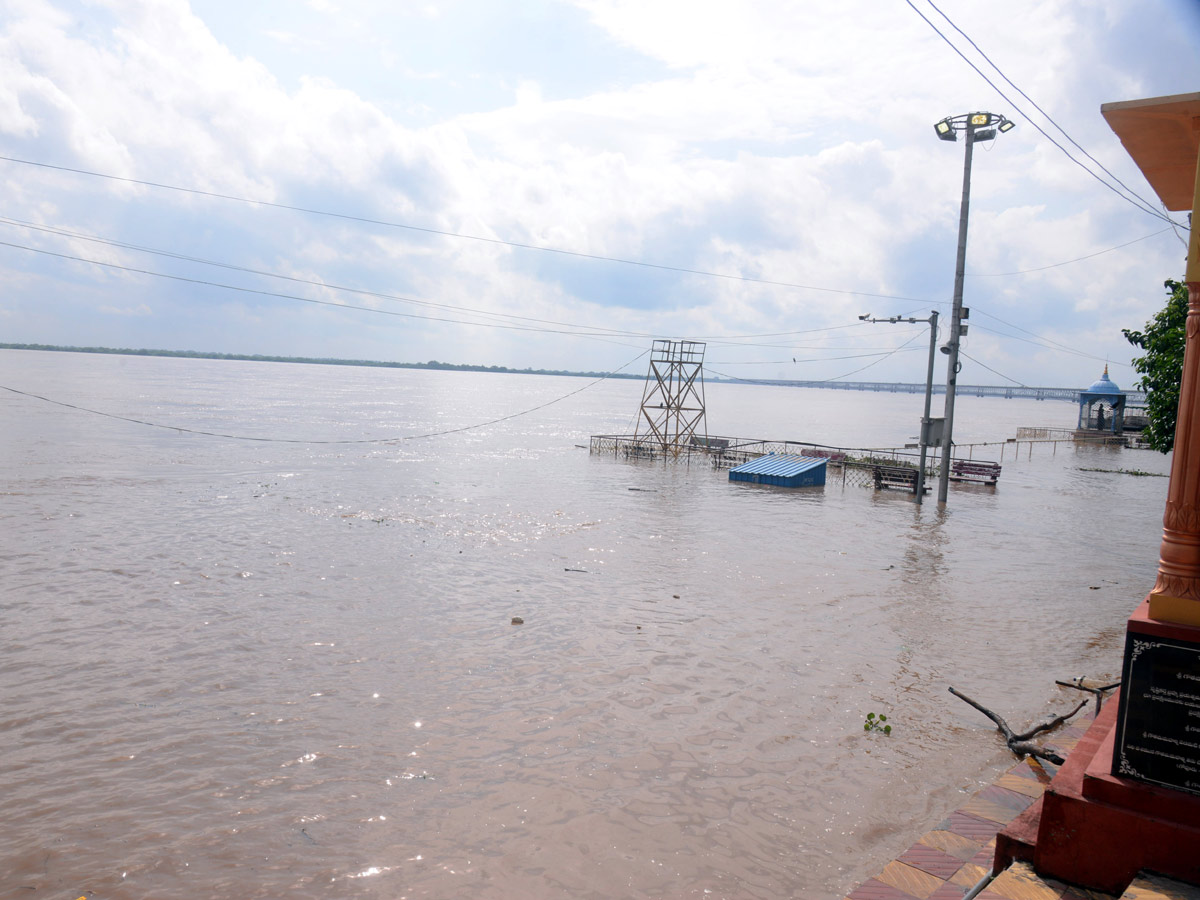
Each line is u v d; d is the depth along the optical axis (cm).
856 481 3650
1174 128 485
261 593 1478
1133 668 441
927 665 1162
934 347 2925
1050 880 451
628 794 781
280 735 902
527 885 634
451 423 7338
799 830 718
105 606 1373
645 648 1221
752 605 1488
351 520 2277
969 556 2039
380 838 700
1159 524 2670
